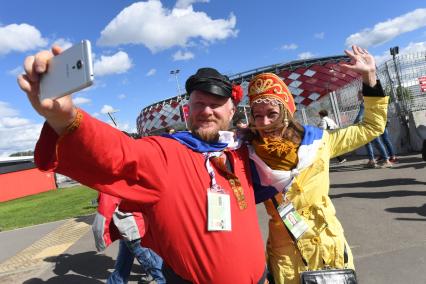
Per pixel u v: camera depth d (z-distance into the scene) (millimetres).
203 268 1827
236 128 2369
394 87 12562
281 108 2301
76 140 1374
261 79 2363
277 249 2469
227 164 2039
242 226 1943
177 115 40094
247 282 1918
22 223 13953
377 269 4328
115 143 1522
